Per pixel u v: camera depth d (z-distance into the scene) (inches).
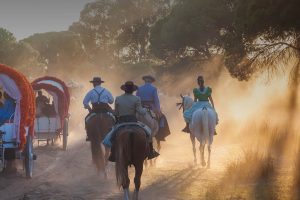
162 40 2591.0
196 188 491.5
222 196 438.9
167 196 458.6
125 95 432.8
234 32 1358.3
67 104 815.1
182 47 2516.0
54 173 584.1
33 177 553.9
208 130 608.1
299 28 953.5
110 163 622.8
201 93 632.4
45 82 814.5
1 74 530.3
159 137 638.5
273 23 971.3
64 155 741.3
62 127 802.8
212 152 756.0
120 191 480.1
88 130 554.3
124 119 428.1
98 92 563.8
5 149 537.0
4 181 522.9
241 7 1085.1
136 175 414.6
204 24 2222.0
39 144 877.2
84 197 450.3
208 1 2261.3
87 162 673.6
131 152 406.3
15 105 566.6
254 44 1224.8
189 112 637.3
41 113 812.6
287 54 1189.1
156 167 629.9
